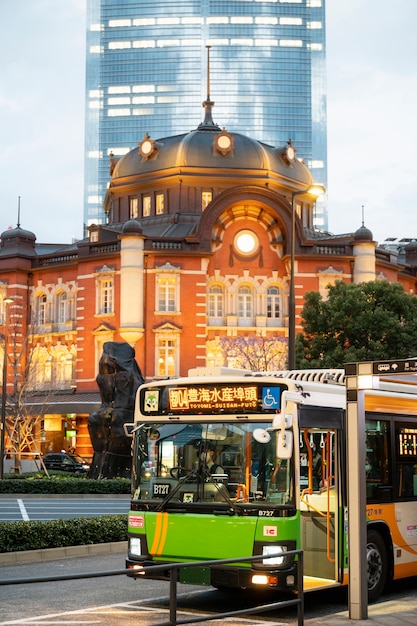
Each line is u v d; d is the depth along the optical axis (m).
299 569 10.67
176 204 63.78
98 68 180.00
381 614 12.57
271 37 177.62
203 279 58.47
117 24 178.00
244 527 12.28
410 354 44.41
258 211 59.69
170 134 174.88
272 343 56.94
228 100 175.75
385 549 14.36
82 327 60.09
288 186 65.44
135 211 66.44
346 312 45.41
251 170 63.75
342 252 59.41
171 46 176.75
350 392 12.73
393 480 14.62
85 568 17.28
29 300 64.94
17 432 48.72
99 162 175.50
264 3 178.25
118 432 38.06
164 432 13.27
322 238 68.25
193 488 12.80
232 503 12.41
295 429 12.55
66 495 35.78
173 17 177.38
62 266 62.81
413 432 15.39
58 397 60.25
